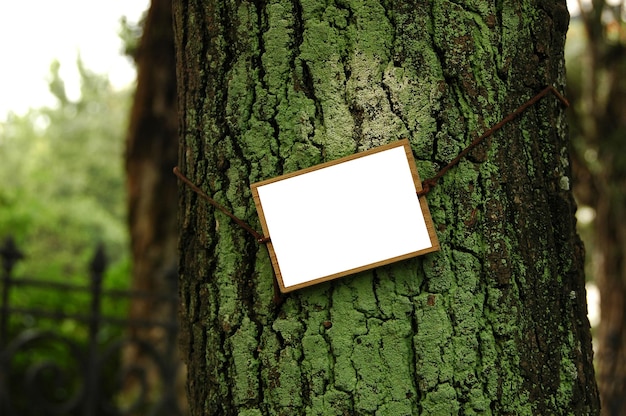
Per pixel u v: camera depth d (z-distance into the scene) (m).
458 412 1.29
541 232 1.35
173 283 3.80
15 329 4.23
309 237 1.30
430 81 1.32
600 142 4.17
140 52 4.61
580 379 1.36
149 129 4.66
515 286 1.32
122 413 3.73
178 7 1.44
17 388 4.18
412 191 1.29
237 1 1.37
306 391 1.31
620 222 4.15
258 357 1.33
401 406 1.29
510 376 1.30
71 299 4.60
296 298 1.32
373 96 1.32
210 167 1.38
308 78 1.33
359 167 1.29
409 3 1.33
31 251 10.38
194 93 1.40
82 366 3.50
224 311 1.36
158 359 3.77
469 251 1.31
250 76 1.35
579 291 1.40
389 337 1.30
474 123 1.32
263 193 1.31
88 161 14.91
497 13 1.35
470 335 1.30
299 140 1.33
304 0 1.34
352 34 1.33
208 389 1.37
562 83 1.43
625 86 4.14
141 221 4.71
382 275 1.31
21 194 6.52
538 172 1.36
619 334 4.09
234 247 1.36
